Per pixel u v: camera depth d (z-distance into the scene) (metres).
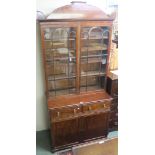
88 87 2.36
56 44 1.95
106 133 2.39
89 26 1.92
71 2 1.83
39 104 2.38
